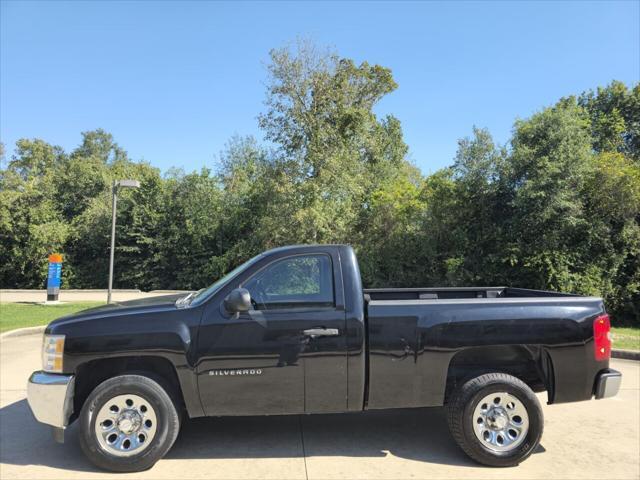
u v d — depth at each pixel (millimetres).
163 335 4242
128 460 4141
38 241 26781
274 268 4547
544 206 15352
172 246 26625
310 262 4578
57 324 4391
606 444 4883
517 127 16219
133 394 4219
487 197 16875
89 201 30359
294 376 4297
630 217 15703
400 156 34594
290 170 20391
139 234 26734
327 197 19766
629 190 15203
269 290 4488
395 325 4398
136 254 27281
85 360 4230
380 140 28531
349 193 20125
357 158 21844
